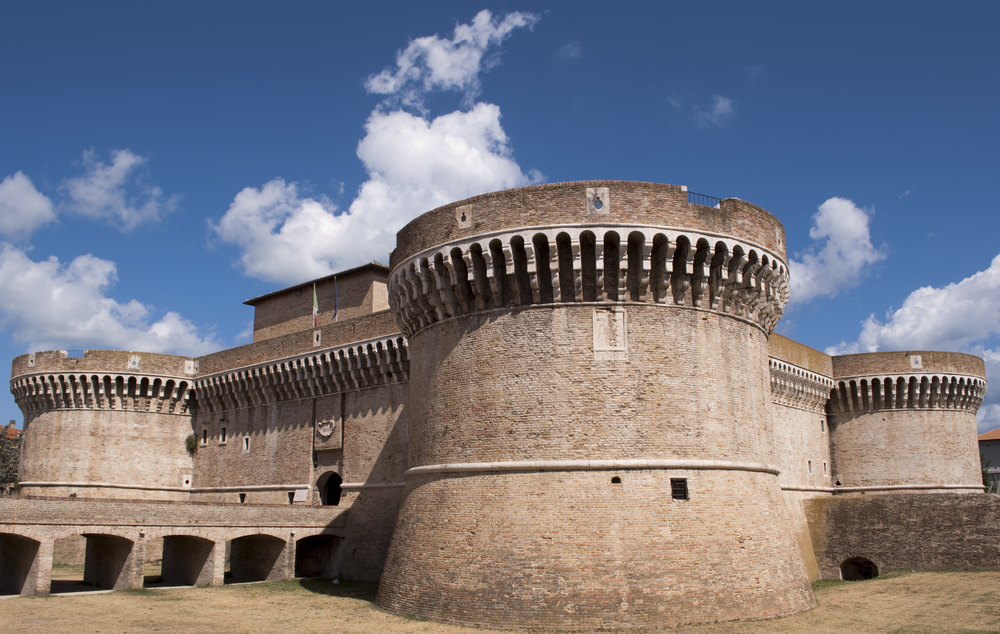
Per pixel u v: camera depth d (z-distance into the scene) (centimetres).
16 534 3656
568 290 3041
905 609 3102
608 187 3011
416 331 3488
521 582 2734
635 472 2838
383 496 4688
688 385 2991
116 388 6156
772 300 3384
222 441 6128
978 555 4319
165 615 3180
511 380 3014
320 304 6184
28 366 6275
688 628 2634
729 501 2933
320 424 5269
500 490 2920
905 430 5847
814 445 5806
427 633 2658
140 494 6100
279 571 4559
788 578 3033
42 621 3020
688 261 3025
